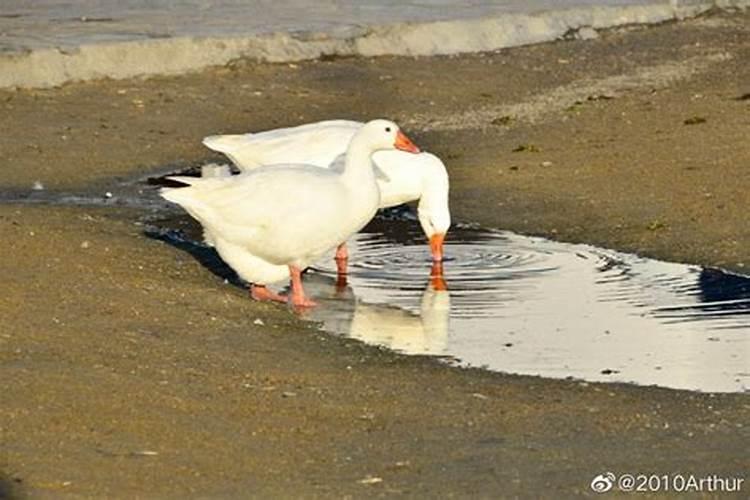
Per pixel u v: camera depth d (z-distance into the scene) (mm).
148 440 10680
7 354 12180
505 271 15922
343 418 11305
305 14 28266
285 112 22844
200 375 12070
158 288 14438
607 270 15875
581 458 10578
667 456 10648
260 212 14406
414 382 12250
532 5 29438
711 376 12555
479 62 26266
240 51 25391
